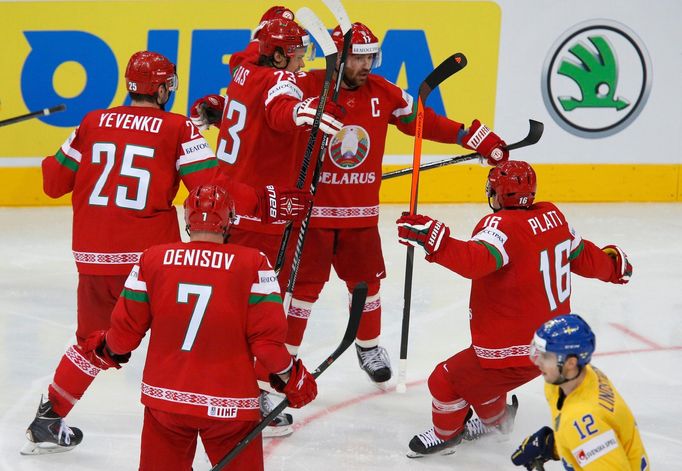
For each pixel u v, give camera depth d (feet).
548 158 104.94
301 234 52.90
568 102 103.71
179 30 97.91
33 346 65.51
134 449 51.47
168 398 38.55
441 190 104.99
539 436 36.32
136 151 50.75
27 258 84.64
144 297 39.09
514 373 47.78
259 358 38.50
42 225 94.94
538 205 48.34
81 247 51.70
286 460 50.55
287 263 56.95
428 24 100.32
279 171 55.62
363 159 57.36
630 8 102.01
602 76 103.45
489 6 100.58
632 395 59.06
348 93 56.49
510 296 46.73
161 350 38.78
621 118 104.83
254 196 51.55
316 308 74.49
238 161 55.88
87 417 55.21
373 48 54.90
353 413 56.54
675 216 102.68
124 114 51.24
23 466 49.19
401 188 104.12
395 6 99.50
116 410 56.29
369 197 58.44
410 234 45.65
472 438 52.85
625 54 103.14
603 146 105.40
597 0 101.40
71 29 96.48
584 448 32.53
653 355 65.77
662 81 104.37
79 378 47.91
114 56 97.71
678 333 70.03
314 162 57.41
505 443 53.16
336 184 57.31
